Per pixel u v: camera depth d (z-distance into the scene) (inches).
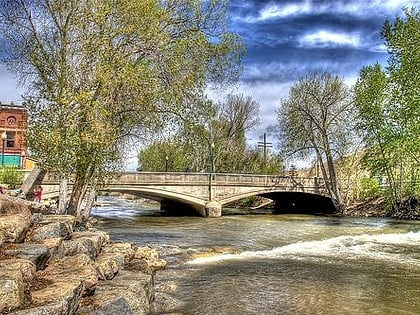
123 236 975.0
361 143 1968.5
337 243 956.0
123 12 789.9
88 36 778.2
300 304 478.0
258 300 490.3
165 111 840.9
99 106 747.4
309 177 2105.1
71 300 292.8
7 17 830.5
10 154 2103.8
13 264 309.1
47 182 1378.0
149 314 408.5
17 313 255.6
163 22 856.3
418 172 1786.4
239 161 2827.3
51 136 733.9
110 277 427.2
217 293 515.2
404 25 1644.9
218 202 1839.3
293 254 809.5
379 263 727.1
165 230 1143.6
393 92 1705.2
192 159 2677.2
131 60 800.9
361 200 2166.6
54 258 390.0
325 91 2033.7
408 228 1336.1
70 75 783.7
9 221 385.1
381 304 484.1
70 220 507.8
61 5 810.8
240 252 810.2
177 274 607.2
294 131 2073.1
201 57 878.4
